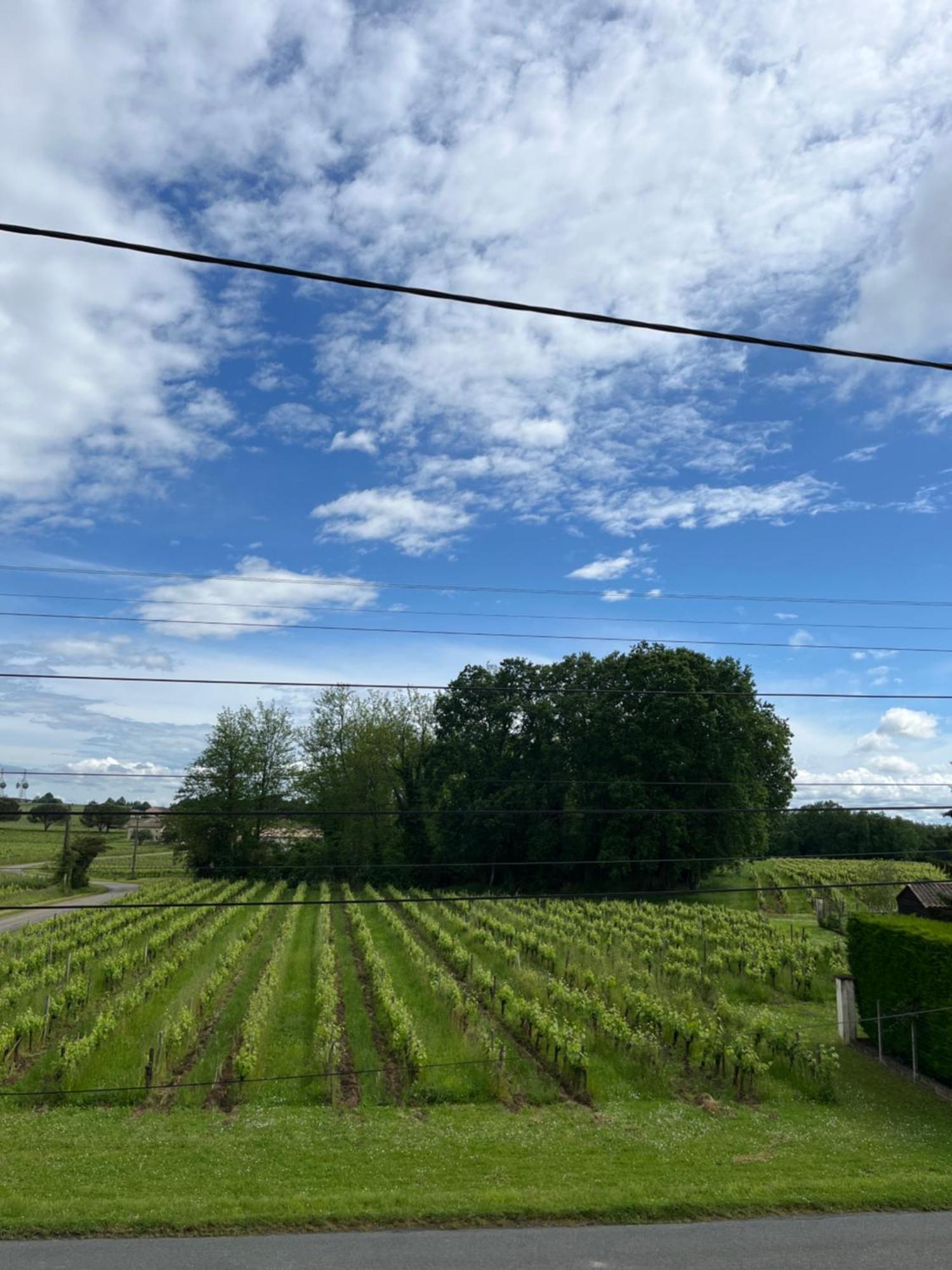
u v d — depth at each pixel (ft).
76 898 212.02
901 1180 42.68
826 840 266.57
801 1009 85.81
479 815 209.05
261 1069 63.10
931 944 66.49
